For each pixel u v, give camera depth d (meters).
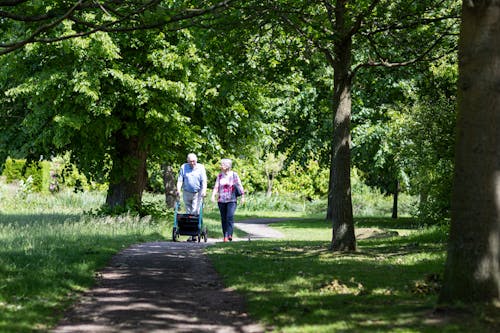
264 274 9.76
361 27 13.73
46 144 22.34
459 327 5.75
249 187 56.62
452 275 6.62
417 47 15.29
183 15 9.39
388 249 14.20
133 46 21.27
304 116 32.47
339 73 13.69
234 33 13.89
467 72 6.64
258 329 6.20
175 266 11.10
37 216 24.03
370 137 29.38
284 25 13.59
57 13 9.41
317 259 11.95
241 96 24.23
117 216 22.31
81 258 11.20
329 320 6.29
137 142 24.03
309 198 59.19
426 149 18.34
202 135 24.22
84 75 20.16
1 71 21.89
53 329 6.18
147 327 6.31
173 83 21.20
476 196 6.52
